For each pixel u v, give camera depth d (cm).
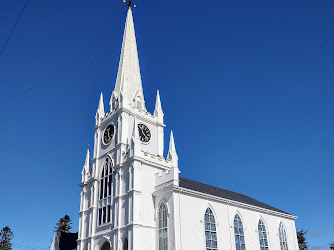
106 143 5525
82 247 5084
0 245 8244
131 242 4194
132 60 6384
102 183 5262
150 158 4966
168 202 4384
